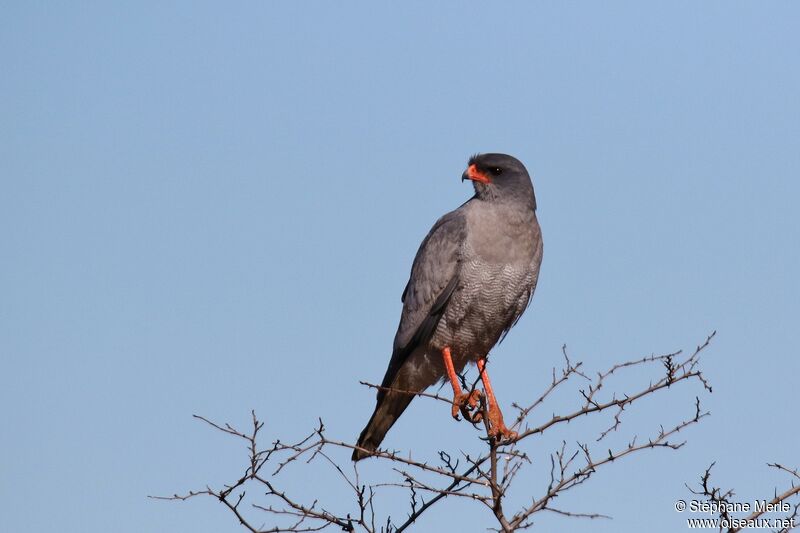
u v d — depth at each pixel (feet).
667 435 27.81
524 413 29.30
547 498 27.48
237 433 28.35
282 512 28.53
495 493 27.84
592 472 27.76
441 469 28.63
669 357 28.60
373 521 28.58
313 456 28.60
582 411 28.91
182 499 28.04
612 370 29.01
